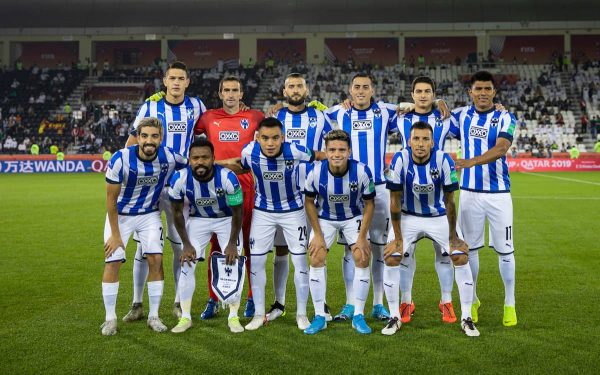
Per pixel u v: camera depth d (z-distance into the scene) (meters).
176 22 36.19
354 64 35.72
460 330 4.27
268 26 36.00
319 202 4.58
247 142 5.25
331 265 6.73
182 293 4.41
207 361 3.60
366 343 3.97
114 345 3.92
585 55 34.81
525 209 11.95
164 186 4.67
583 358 3.61
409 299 4.60
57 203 13.22
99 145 29.52
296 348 3.86
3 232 8.99
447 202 4.28
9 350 3.78
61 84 34.56
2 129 30.84
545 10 34.16
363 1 35.03
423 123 4.24
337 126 5.30
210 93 33.50
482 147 4.81
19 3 35.78
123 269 6.46
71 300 5.09
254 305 4.64
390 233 4.55
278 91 33.72
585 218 10.52
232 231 4.46
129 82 34.72
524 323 4.40
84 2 35.81
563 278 5.89
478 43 35.44
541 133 29.44
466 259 4.27
